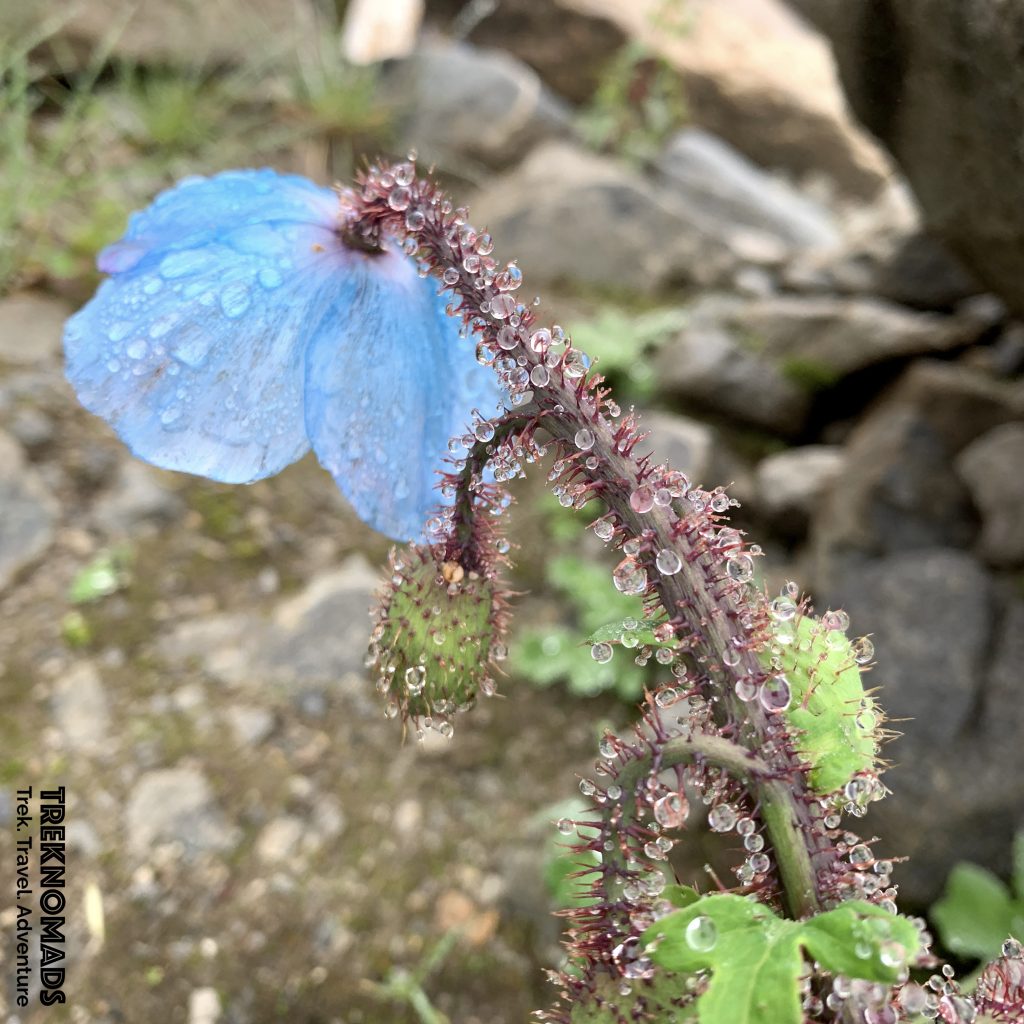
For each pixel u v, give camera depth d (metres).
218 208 0.12
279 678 0.33
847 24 0.31
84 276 0.45
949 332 0.44
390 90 0.64
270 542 0.38
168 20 0.58
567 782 0.33
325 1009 0.26
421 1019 0.27
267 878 0.29
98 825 0.29
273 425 0.11
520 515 0.42
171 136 0.54
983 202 0.30
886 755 0.31
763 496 0.43
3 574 0.34
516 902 0.29
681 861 0.30
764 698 0.10
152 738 0.31
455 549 0.12
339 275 0.12
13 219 0.44
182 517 0.38
